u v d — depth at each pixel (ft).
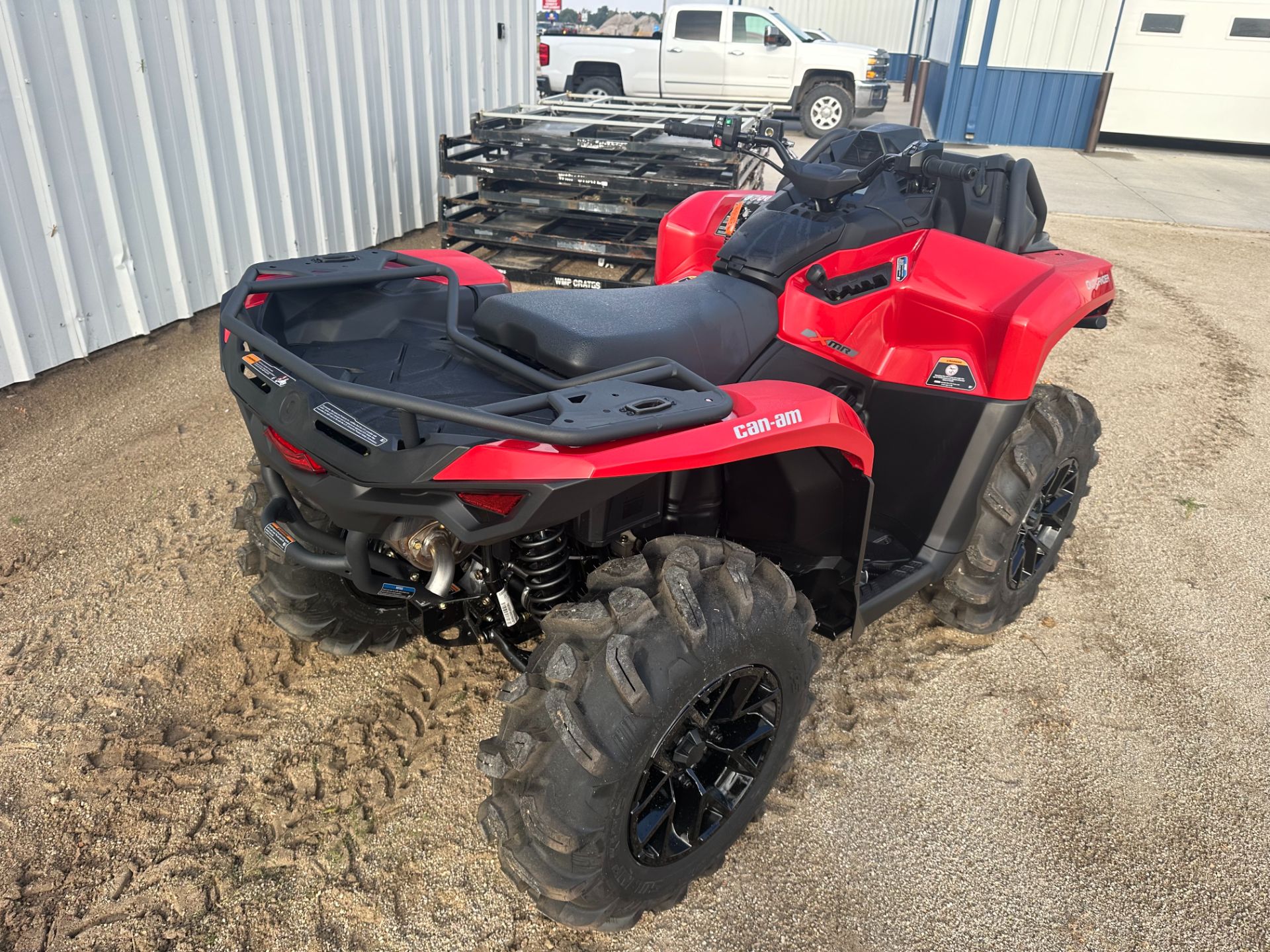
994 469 9.16
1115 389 17.57
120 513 11.70
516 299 7.04
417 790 7.79
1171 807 8.02
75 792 7.63
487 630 7.32
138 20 15.03
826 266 8.33
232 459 13.12
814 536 7.70
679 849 6.60
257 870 7.02
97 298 15.43
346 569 6.44
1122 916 6.97
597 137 22.15
